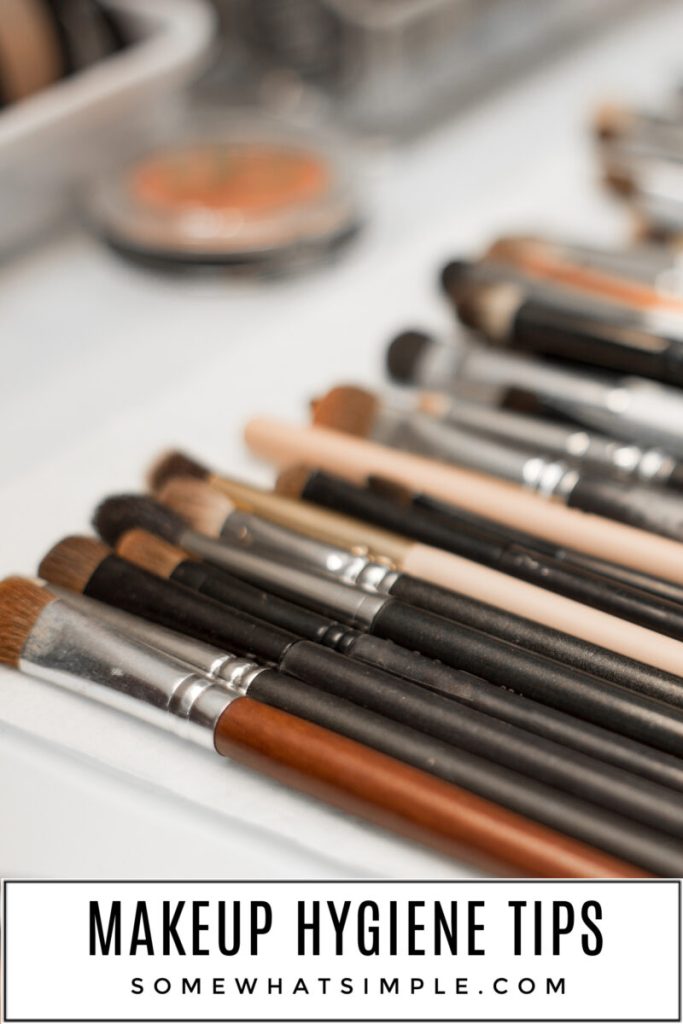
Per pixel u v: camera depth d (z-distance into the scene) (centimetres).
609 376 58
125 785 43
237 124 94
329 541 48
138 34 86
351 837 40
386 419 55
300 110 96
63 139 79
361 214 82
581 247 66
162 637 45
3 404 69
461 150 92
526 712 40
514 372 58
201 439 59
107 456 58
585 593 45
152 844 42
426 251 73
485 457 53
